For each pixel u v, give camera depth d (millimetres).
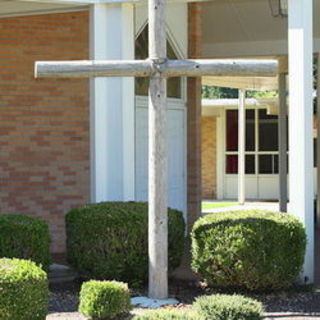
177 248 7879
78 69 6816
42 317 5480
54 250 10430
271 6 12375
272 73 6707
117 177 8656
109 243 7516
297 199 7965
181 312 5180
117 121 8656
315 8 12844
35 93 10398
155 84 6859
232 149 23234
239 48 13828
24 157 10383
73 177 10539
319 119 14562
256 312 5516
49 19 10391
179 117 11344
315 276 8633
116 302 6078
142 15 10172
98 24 8695
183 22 11422
